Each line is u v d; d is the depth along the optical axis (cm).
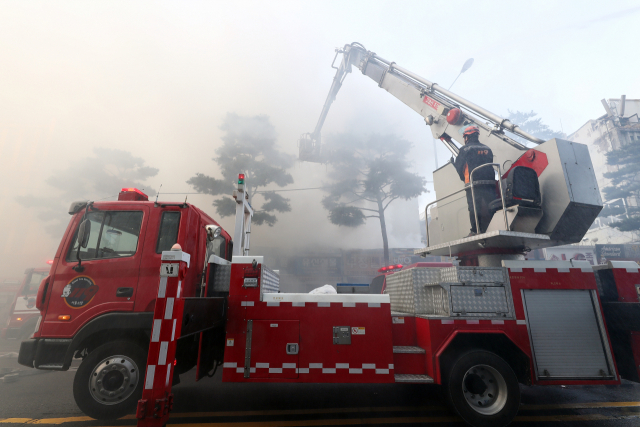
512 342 335
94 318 337
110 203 380
